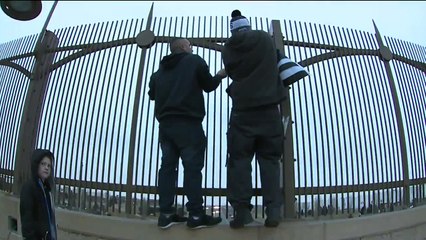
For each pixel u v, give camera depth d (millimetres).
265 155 4172
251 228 4297
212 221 4316
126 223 4613
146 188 4812
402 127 5402
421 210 5410
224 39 4949
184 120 4230
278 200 4180
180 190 4668
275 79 4051
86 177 5070
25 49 6000
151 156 4820
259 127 4047
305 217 4703
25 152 5590
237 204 4141
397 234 5098
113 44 5141
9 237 5500
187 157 4211
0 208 5867
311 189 4746
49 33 5668
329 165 4832
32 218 3531
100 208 4965
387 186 5219
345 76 5086
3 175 6102
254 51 3967
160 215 4379
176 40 4379
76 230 4961
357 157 5008
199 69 4234
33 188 3568
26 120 5609
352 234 4688
